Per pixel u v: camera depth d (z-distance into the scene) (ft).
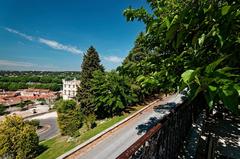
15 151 103.55
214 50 6.04
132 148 5.79
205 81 3.72
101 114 121.70
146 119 86.33
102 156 56.65
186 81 3.53
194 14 5.12
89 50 148.15
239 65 5.73
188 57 6.83
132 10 12.17
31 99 431.84
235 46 5.33
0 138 101.24
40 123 244.01
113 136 70.74
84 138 78.28
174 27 5.16
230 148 15.84
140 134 68.64
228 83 3.57
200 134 16.76
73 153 60.29
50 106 368.48
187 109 16.61
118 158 5.05
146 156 7.63
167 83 8.00
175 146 12.62
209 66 3.62
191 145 14.73
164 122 9.70
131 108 113.80
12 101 403.13
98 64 147.43
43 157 86.69
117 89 102.63
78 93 139.74
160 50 10.23
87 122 106.52
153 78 7.79
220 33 4.90
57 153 79.66
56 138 137.18
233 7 4.30
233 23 4.86
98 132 78.33
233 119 21.99
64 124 135.23
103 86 104.17
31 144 105.60
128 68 11.60
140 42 11.91
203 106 23.04
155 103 117.19
